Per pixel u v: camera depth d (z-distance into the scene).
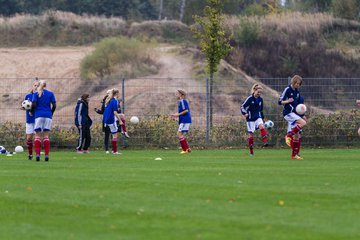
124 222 25.09
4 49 143.00
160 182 35.09
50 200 29.80
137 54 124.06
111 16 176.12
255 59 134.88
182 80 110.75
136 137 67.62
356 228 23.77
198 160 50.75
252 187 32.97
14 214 27.02
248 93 84.94
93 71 122.44
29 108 51.41
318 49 142.00
